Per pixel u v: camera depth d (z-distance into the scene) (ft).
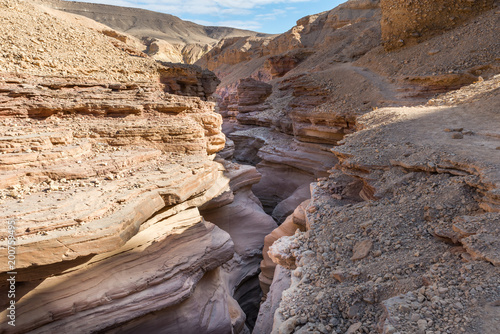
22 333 20.86
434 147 29.66
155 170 32.63
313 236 25.09
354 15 253.03
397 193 25.84
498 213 16.90
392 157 30.83
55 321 22.09
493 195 18.63
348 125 69.05
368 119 50.37
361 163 31.19
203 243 31.94
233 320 33.73
